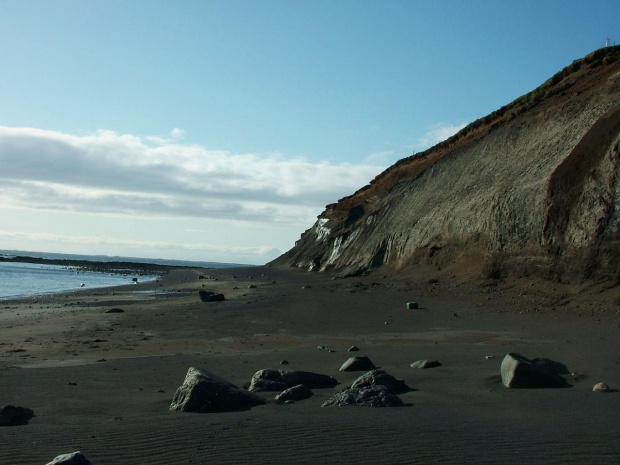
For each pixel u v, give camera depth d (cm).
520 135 3312
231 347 1395
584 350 1167
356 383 809
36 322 2036
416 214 3938
